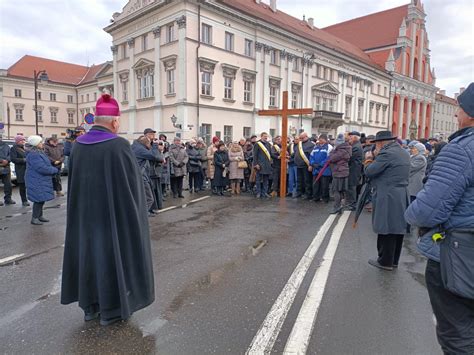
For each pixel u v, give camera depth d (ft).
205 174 41.91
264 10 110.52
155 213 26.32
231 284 13.25
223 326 10.21
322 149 31.50
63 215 26.14
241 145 41.09
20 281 13.60
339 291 12.72
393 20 173.47
